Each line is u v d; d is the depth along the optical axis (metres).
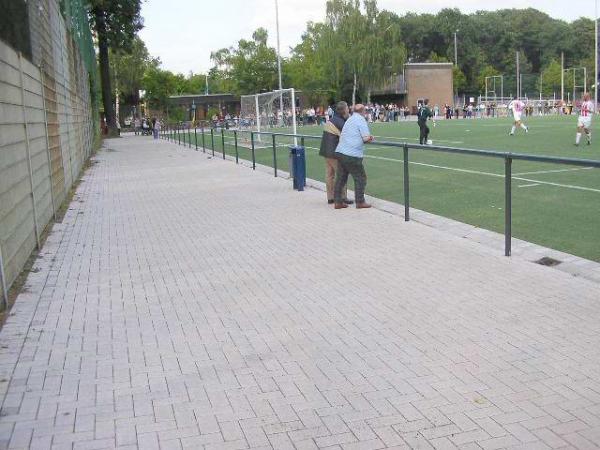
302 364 5.03
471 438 3.83
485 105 82.00
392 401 4.34
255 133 21.22
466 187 10.87
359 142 11.66
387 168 14.23
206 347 5.48
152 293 7.19
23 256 8.49
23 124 9.13
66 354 5.42
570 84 108.31
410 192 11.86
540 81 103.00
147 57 88.88
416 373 4.77
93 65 39.59
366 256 8.41
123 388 4.71
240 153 25.09
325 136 12.35
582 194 8.32
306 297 6.78
